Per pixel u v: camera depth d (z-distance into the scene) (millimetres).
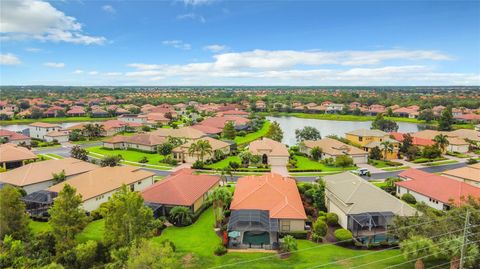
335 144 91750
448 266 34375
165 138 108125
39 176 60656
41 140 120625
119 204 33781
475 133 113812
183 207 47281
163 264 27766
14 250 30156
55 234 34625
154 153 99250
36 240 35469
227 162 88000
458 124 159375
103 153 99500
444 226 32281
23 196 53812
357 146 100812
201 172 77375
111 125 135375
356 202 45219
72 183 53781
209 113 194375
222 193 44406
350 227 44062
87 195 50594
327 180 57406
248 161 83375
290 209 44750
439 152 90312
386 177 73938
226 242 40156
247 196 49000
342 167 82312
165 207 49344
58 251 33969
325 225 42094
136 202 33938
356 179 53094
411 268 34406
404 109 198250
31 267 29938
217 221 47156
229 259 36781
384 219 44406
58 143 115188
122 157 92125
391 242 39812
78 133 123750
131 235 33094
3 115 167625
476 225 30438
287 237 38031
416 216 35750
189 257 37125
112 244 34000
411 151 90938
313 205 53312
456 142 102500
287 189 52531
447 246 30547
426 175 61469
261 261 36312
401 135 109688
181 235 43219
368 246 39344
